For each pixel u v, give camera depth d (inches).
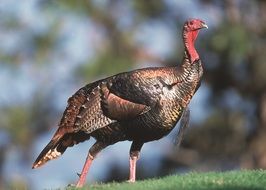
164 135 932.0
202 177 924.0
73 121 932.6
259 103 1796.3
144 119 912.9
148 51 1664.6
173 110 918.4
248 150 1862.7
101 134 925.2
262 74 1702.8
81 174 925.2
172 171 1863.9
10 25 1647.4
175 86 917.8
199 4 1680.6
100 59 1604.3
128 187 865.5
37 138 1781.5
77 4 1579.7
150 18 1676.9
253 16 1668.3
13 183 1787.6
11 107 1738.4
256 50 1647.4
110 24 1641.2
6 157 1771.7
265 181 898.1
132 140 932.6
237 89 1753.2
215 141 1886.1
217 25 1628.9
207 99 1808.6
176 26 1679.4
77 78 1663.4
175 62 1674.5
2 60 1665.8
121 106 912.9
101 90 922.1
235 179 906.1
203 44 1627.7
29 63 1683.1
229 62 1656.0
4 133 1748.3
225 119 1859.0
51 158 944.3
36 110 1754.4
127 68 1610.5
